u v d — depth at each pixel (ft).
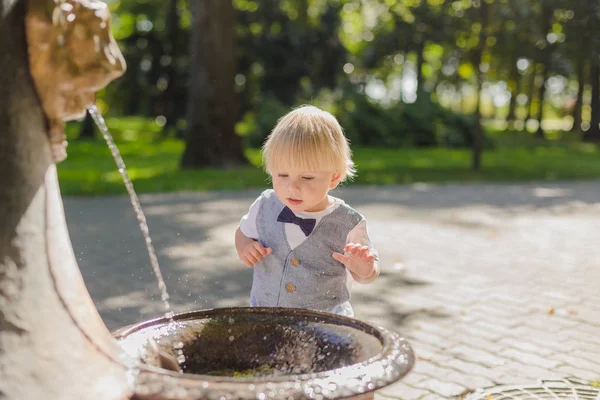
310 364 5.78
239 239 8.00
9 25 4.14
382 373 4.48
